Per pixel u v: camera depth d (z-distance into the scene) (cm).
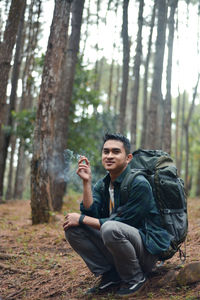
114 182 322
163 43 833
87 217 318
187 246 439
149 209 313
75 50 977
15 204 1148
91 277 380
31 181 730
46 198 721
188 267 319
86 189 324
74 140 1148
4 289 389
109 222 300
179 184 322
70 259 471
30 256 497
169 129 837
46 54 718
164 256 312
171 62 862
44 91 715
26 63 1241
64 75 976
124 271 312
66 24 712
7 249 531
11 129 1122
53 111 721
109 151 321
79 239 326
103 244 327
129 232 301
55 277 407
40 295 364
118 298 310
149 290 320
